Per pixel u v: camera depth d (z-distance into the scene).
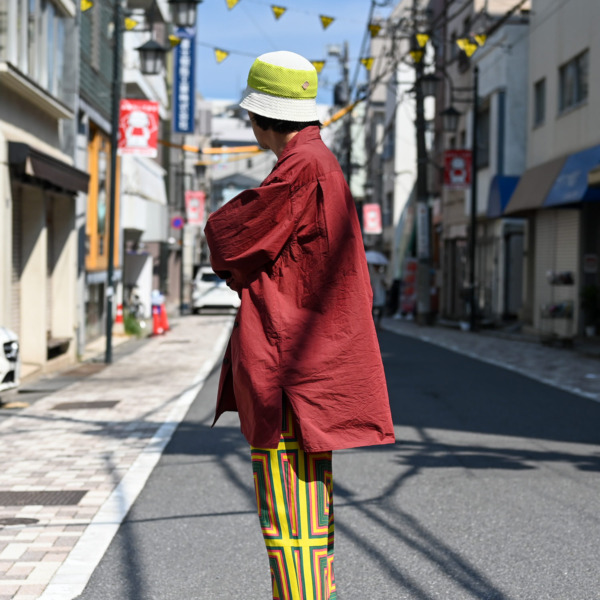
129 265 31.94
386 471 6.68
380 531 5.04
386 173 51.66
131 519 5.37
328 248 2.34
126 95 27.12
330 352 2.35
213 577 4.28
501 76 26.84
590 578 4.20
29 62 13.01
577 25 21.11
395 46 29.69
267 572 4.36
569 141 21.70
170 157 42.09
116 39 15.84
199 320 32.34
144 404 10.53
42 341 13.69
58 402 10.73
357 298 2.37
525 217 25.08
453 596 3.96
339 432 2.35
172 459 7.27
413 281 38.34
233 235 2.33
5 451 7.54
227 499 5.88
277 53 2.50
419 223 30.91
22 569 4.35
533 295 24.95
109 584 4.16
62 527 5.14
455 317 33.88
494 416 9.41
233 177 84.94
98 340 20.58
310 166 2.34
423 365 15.07
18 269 13.40
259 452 2.39
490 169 27.89
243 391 2.37
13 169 12.02
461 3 32.28
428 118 45.84
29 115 13.23
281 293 2.37
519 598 3.93
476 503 5.67
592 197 18.69
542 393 11.34
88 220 18.88
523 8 28.39
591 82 20.17
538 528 5.08
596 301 19.59
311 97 2.50
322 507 2.40
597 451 7.45
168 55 41.09
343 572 4.31
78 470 6.76
